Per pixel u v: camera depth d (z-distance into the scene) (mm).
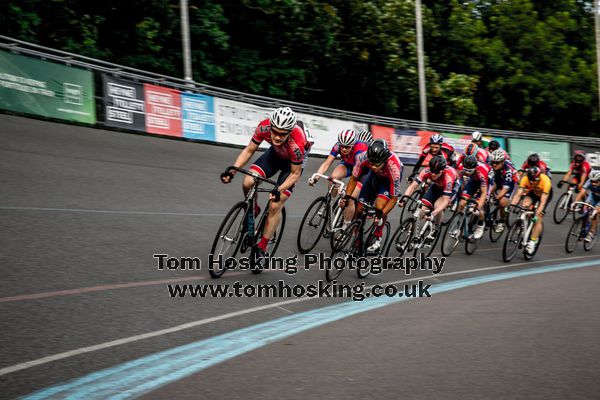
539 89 32094
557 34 33344
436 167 8180
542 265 9531
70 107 11820
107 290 4996
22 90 11188
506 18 31641
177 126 13445
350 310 5332
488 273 8242
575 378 3326
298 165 6055
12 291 4672
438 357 3754
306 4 20969
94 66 12500
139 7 18531
